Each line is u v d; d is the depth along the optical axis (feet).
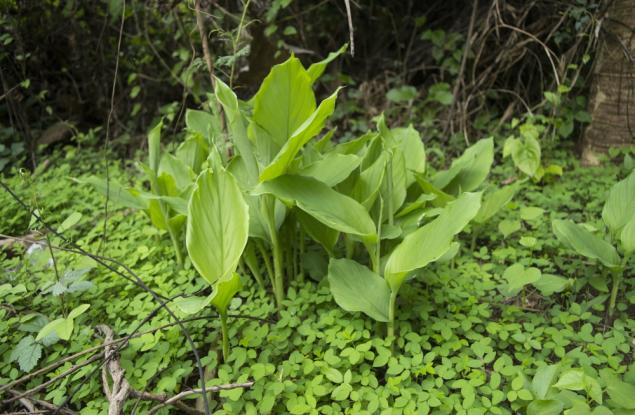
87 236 7.12
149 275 6.34
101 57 11.23
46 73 11.37
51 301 6.03
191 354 5.47
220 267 4.97
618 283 5.69
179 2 9.02
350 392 4.86
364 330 5.32
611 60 8.23
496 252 6.39
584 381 4.32
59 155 10.62
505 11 9.61
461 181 6.59
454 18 11.30
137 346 5.27
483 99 9.72
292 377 5.11
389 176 5.60
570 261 6.52
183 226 6.61
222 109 6.80
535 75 9.96
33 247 7.07
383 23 11.96
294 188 5.16
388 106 11.00
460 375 5.12
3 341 5.50
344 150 6.52
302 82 5.21
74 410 5.09
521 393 4.55
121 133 11.70
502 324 5.54
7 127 11.30
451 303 5.78
